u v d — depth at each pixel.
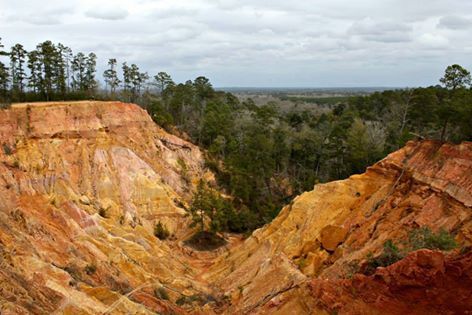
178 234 47.22
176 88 86.44
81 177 43.34
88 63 74.31
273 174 67.44
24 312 19.48
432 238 23.00
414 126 58.97
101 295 25.12
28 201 34.00
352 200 34.53
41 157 40.12
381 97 85.12
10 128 39.84
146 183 48.31
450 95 44.78
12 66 62.34
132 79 80.88
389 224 29.09
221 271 37.75
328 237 31.62
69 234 32.53
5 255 23.67
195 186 57.28
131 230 41.53
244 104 98.81
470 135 34.50
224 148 71.19
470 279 16.25
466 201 25.58
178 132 72.75
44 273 24.33
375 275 19.38
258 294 28.70
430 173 29.59
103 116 51.31
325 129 71.06
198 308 29.69
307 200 36.59
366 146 58.16
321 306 21.28
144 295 28.52
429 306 17.22
